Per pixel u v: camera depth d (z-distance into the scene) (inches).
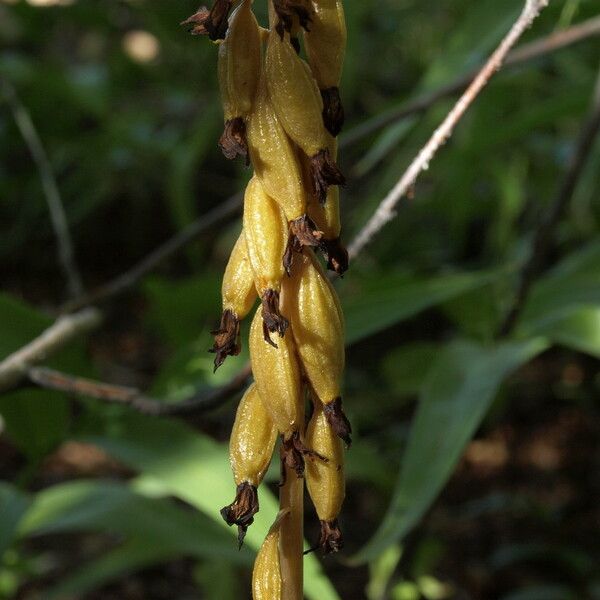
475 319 24.9
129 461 17.6
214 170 50.9
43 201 46.8
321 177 9.8
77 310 21.6
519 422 39.1
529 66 29.6
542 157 36.0
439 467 17.0
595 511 33.4
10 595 28.7
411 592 27.5
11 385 15.6
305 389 10.3
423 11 52.1
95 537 34.7
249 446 10.2
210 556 18.7
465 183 35.2
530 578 30.7
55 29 46.4
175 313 23.3
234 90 9.9
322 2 9.8
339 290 29.6
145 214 52.6
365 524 33.4
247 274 10.1
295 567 10.5
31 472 19.7
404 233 41.3
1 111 38.0
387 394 35.3
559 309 21.3
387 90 52.1
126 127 39.4
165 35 37.5
